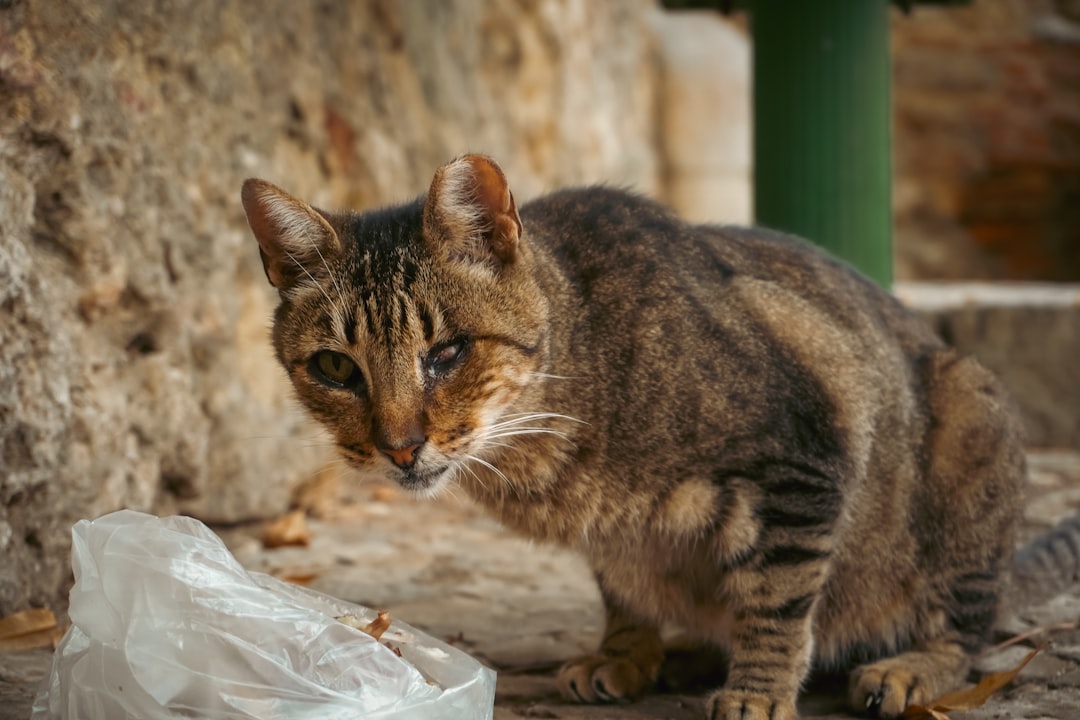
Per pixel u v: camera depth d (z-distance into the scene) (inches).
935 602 28.4
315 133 42.8
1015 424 29.0
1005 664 28.4
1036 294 58.7
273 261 26.2
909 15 44.8
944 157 95.9
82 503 30.9
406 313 25.0
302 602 23.9
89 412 31.4
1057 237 95.6
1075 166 94.1
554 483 26.0
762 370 25.8
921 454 28.1
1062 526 32.4
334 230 25.8
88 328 32.2
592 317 26.0
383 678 22.0
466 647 29.4
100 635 21.6
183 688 21.3
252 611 21.8
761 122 43.2
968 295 57.9
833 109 42.4
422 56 53.8
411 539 38.0
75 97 31.5
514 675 28.0
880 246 43.1
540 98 71.3
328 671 21.8
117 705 21.3
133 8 33.7
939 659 27.7
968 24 94.8
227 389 36.9
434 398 25.0
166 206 34.9
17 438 29.2
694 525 25.7
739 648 26.0
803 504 25.6
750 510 25.5
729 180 96.9
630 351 25.7
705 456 25.4
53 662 22.3
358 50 47.2
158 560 21.8
